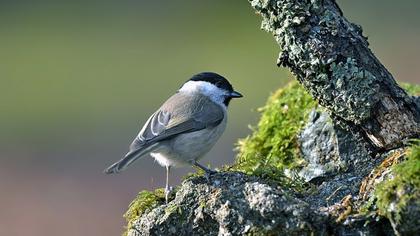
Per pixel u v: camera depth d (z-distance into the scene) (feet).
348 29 20.18
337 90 20.16
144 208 21.07
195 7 97.96
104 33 92.07
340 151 22.49
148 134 23.88
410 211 16.66
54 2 101.96
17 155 58.03
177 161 24.41
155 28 93.15
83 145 59.31
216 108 25.32
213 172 21.15
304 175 23.08
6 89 73.61
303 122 24.79
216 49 85.10
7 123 64.39
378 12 86.22
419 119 19.97
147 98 70.03
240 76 75.15
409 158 17.70
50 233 46.60
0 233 46.26
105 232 46.91
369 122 20.18
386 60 73.31
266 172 20.72
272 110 26.43
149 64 81.15
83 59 83.41
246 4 95.40
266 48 83.76
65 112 66.64
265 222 17.98
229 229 18.37
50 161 57.06
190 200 19.36
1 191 52.11
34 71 79.82
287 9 20.10
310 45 20.06
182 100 25.34
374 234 17.57
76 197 50.96
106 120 64.13
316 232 17.66
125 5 100.48
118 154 57.67
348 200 18.19
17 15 98.53
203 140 24.59
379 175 18.56
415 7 86.89
